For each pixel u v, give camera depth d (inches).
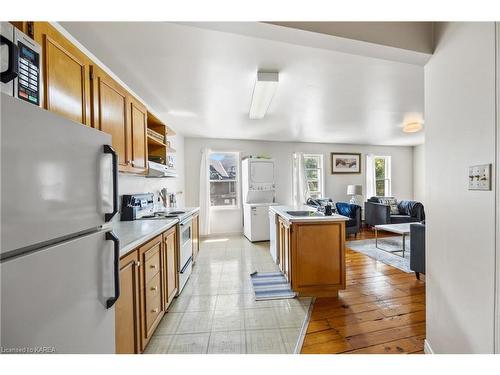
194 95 109.6
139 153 95.7
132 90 103.0
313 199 221.9
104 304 35.3
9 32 30.4
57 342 25.9
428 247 58.3
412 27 54.9
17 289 21.4
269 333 73.1
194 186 212.1
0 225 19.8
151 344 68.5
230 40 67.9
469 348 43.8
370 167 254.2
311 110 134.7
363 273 122.3
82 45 69.5
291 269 97.3
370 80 96.4
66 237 28.9
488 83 38.5
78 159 29.7
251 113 130.8
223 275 121.8
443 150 51.4
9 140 20.6
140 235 63.5
